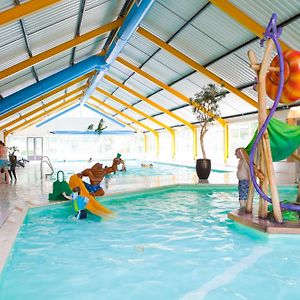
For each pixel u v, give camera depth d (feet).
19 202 23.80
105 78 67.77
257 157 18.71
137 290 11.14
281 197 28.32
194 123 73.97
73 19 29.68
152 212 23.26
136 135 120.88
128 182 36.76
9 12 20.45
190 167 69.87
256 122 56.44
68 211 23.17
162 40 43.27
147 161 95.25
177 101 63.98
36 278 12.10
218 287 11.31
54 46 34.32
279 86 16.35
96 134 111.24
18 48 29.27
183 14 35.42
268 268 12.92
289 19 28.53
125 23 32.63
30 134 107.86
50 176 44.55
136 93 70.13
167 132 98.73
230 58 39.29
